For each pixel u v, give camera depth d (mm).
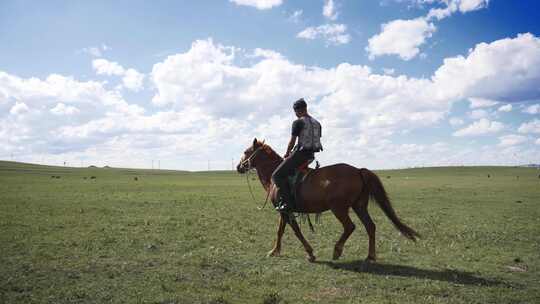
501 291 6730
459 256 9516
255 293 6516
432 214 18500
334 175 8438
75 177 72750
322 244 11094
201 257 9094
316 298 6332
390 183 54656
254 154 9750
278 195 8805
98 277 7445
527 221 16031
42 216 16016
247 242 11195
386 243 11227
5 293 6492
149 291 6621
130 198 26188
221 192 34438
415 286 6961
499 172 126125
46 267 8102
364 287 6918
